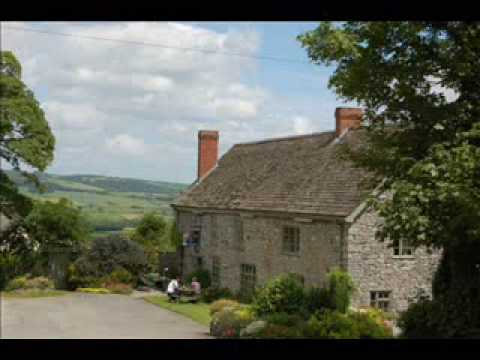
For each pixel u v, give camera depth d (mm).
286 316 22766
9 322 26375
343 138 34562
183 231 45219
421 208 15016
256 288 31766
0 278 41500
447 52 16531
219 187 42750
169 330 25266
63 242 46000
